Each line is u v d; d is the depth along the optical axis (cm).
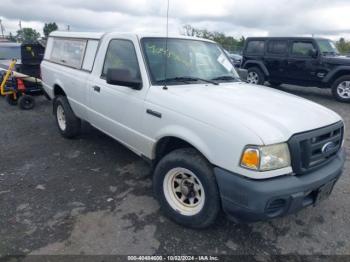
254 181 243
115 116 385
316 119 282
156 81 339
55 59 552
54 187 383
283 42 1085
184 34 431
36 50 856
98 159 468
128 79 331
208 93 319
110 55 405
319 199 281
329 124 286
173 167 300
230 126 254
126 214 329
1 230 299
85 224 311
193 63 384
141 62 347
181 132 288
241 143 245
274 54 1110
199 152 286
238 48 3119
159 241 289
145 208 341
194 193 299
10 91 785
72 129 530
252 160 241
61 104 525
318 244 293
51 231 299
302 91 1197
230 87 360
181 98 302
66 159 467
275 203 249
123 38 384
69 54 505
